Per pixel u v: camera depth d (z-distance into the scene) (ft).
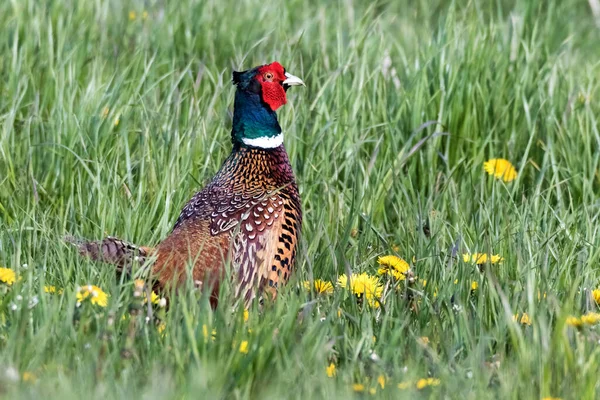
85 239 31.27
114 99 40.57
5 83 43.14
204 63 46.60
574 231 34.22
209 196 31.55
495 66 44.96
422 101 42.34
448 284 29.73
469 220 36.88
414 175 40.57
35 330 25.93
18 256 29.43
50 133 39.01
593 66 47.88
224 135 40.63
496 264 31.83
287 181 32.48
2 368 22.89
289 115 40.55
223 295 27.63
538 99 43.42
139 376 23.71
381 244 35.42
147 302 26.89
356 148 38.96
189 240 29.48
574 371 24.09
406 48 51.85
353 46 46.44
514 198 39.22
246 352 24.49
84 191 36.42
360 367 24.89
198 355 23.77
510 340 27.07
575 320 26.35
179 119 40.83
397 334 25.75
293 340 25.09
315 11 57.93
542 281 29.99
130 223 33.68
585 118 42.11
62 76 41.70
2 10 49.06
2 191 36.70
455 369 25.21
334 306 27.91
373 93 42.63
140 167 37.47
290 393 23.22
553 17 55.31
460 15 57.77
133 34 50.60
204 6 51.62
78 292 26.66
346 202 37.45
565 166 41.01
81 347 24.84
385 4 61.57
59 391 22.34
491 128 42.86
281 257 30.50
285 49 47.73
